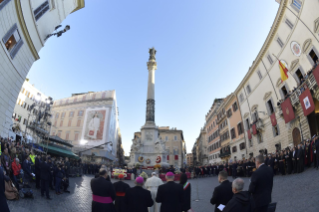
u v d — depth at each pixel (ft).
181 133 249.14
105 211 16.69
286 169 55.62
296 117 76.64
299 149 51.42
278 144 90.53
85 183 60.90
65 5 69.10
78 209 29.55
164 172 87.66
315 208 22.54
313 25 65.16
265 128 102.73
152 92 141.38
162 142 129.70
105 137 189.47
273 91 94.79
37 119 98.32
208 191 47.50
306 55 70.03
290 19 76.89
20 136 83.61
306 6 67.15
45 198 33.63
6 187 28.35
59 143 112.37
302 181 39.24
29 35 54.03
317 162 46.19
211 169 105.29
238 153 136.46
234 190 14.20
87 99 212.02
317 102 68.59
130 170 88.38
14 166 34.04
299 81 76.48
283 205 26.45
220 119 174.19
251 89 116.37
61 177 40.37
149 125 132.36
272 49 91.71
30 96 123.54
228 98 150.00
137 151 121.90
